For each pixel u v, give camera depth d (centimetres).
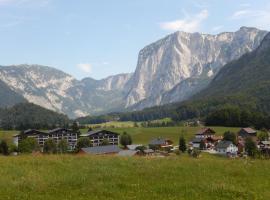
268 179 2945
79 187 2558
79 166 3306
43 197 2289
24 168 3175
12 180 2706
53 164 3394
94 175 2914
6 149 14375
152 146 17912
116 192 2425
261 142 16962
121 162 3547
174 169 3234
